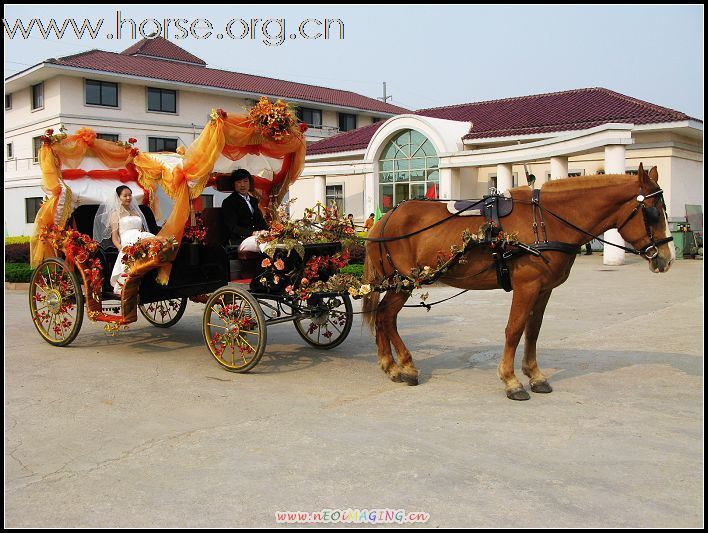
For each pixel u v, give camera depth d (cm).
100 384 674
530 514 375
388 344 696
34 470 449
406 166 2634
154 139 3288
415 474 432
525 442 491
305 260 744
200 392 641
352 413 570
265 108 776
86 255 824
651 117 2145
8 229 3353
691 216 2247
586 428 521
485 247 626
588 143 1855
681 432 510
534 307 636
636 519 368
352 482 421
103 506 391
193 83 3306
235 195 823
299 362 772
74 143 883
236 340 727
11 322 1080
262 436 511
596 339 874
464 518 371
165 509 386
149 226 949
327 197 3147
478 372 713
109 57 3309
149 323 1048
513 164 2389
